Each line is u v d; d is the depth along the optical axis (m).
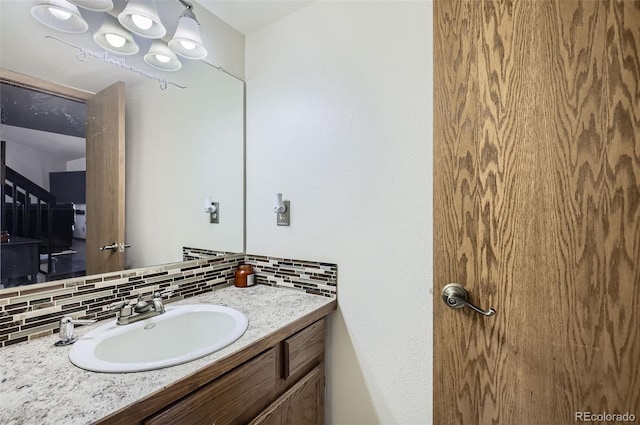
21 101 0.89
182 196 1.30
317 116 1.31
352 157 1.22
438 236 0.81
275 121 1.43
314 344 1.12
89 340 0.84
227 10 1.37
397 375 1.13
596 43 0.65
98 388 0.62
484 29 0.76
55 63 0.95
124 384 0.63
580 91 0.67
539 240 0.71
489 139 0.75
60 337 0.84
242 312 1.07
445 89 0.80
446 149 0.80
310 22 1.33
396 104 1.13
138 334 0.94
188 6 1.22
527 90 0.71
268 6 1.34
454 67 0.79
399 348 1.12
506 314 0.74
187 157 1.33
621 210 0.64
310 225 1.32
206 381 0.71
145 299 1.14
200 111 1.35
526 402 0.72
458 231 0.79
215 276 1.40
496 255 0.75
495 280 0.75
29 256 0.88
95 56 1.04
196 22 1.22
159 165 1.23
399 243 1.12
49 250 0.93
